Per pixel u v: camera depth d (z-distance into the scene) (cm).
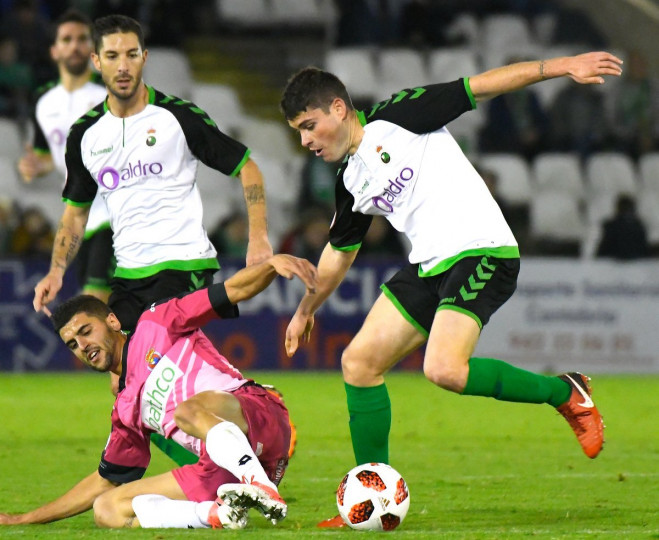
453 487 2216
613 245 5334
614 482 2283
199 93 6650
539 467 2534
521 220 6331
